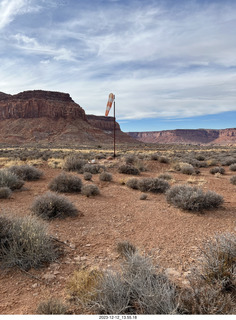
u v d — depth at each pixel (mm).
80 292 2852
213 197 7105
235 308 2377
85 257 3977
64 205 6219
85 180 12086
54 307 2541
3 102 199625
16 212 6199
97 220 6051
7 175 9477
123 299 2562
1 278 3289
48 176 13219
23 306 2699
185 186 7844
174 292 2697
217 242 3381
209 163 21625
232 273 2797
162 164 18625
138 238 4898
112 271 3121
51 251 3979
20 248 3752
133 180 10609
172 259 3893
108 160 20312
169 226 5625
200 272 3068
